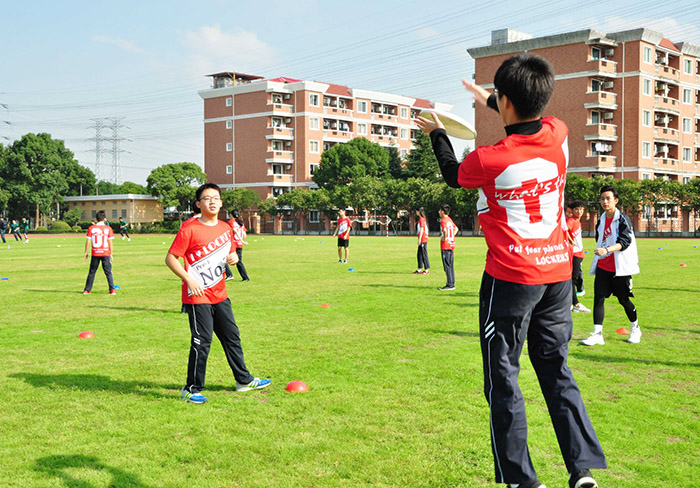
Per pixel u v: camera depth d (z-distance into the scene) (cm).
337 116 7488
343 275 1717
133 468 398
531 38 5609
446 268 1373
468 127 353
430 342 794
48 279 1656
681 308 1079
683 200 4769
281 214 6912
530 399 545
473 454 416
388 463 402
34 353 735
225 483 374
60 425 480
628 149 5319
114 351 747
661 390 569
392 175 7488
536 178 304
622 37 5272
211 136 7650
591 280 1600
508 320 309
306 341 800
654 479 379
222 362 695
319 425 477
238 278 1631
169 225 7238
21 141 7662
